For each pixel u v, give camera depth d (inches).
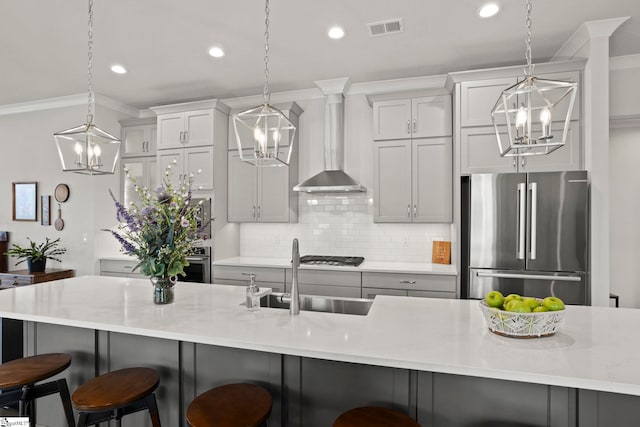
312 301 92.4
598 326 62.4
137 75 143.3
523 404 52.2
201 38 114.0
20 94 164.6
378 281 132.9
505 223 115.7
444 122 137.8
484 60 130.1
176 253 77.1
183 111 161.3
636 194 135.0
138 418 74.8
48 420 83.4
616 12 98.7
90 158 77.0
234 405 54.5
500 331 56.6
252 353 65.3
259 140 73.4
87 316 68.3
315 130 163.9
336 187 143.9
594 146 109.0
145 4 95.4
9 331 84.9
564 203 110.7
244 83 152.6
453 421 55.1
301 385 62.5
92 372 76.6
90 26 89.8
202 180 157.6
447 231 150.1
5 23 104.8
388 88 152.4
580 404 50.0
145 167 175.5
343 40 115.5
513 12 98.9
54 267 174.4
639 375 43.0
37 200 176.9
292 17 102.1
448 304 78.1
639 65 121.6
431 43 117.3
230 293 89.3
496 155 123.0
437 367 46.8
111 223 175.5
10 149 182.4
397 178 142.6
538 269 112.5
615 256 136.8
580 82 114.6
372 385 58.7
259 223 172.2
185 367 69.6
